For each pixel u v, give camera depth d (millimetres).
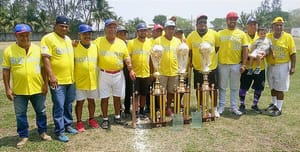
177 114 6621
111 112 7891
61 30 5598
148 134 6129
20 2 62188
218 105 7805
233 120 6965
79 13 64812
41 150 5348
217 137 5918
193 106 8359
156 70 6609
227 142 5672
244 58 7070
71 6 63875
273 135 6012
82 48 5988
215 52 7062
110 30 6184
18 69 5242
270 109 7633
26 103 5484
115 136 6023
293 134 6059
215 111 7172
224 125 6617
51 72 5461
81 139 5852
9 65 5258
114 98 6602
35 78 5371
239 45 7004
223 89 7301
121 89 6535
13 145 5582
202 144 5582
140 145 5574
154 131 6305
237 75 7168
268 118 7102
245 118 7117
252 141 5719
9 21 57281
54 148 5402
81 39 5988
